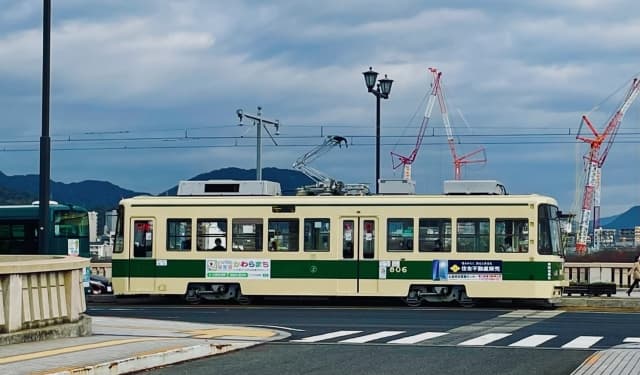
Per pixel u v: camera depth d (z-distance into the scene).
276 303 31.95
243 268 31.02
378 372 13.86
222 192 32.28
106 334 18.34
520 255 29.45
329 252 30.55
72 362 13.27
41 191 25.98
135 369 13.80
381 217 30.33
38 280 16.39
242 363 14.91
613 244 90.88
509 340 19.00
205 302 31.77
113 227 32.12
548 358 15.77
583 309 28.92
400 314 26.42
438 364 14.86
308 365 14.66
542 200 29.59
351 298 33.12
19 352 14.47
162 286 31.42
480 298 29.84
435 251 29.98
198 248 31.38
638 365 14.41
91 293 37.28
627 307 29.34
